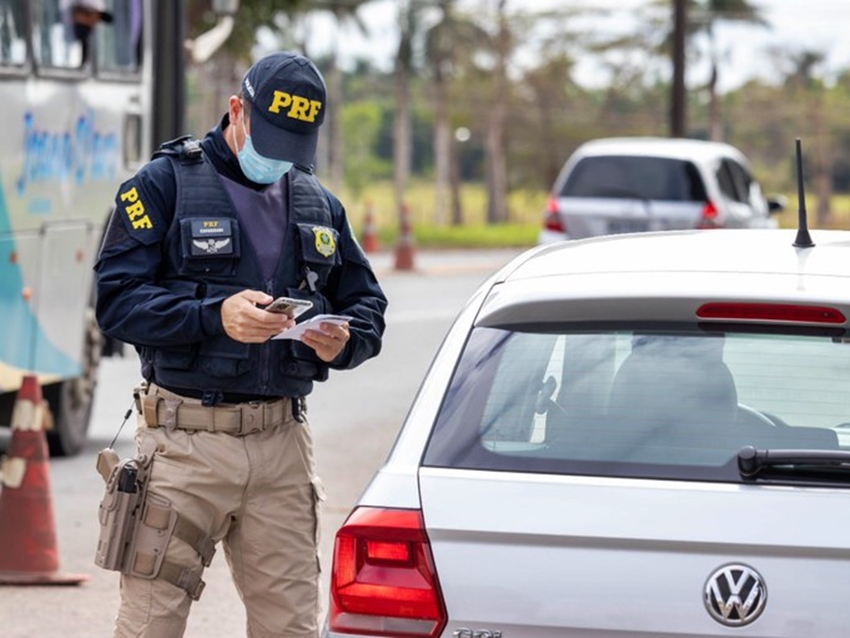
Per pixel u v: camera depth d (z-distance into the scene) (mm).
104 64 29969
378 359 42312
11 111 25578
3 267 25312
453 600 9805
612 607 9594
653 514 9656
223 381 11992
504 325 10773
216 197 12117
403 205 76500
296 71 11820
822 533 9500
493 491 9914
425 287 64812
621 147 47906
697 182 46938
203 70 122375
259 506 12305
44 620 18375
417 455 10234
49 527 20062
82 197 28828
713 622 9484
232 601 19531
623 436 10086
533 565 9711
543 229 48125
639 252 11750
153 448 12148
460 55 193375
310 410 34250
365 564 9977
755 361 10336
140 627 12070
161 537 12031
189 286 12016
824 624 9422
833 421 10047
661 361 10391
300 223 12320
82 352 28828
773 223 53656
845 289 10508
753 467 9750
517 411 10312
